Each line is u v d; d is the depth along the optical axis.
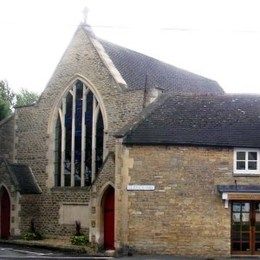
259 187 24.34
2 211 31.62
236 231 24.25
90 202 27.42
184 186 24.27
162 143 24.36
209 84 40.41
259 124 25.72
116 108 28.80
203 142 24.42
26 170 32.25
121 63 31.86
